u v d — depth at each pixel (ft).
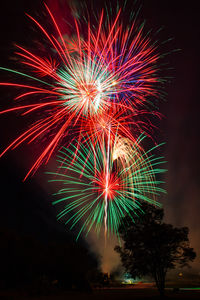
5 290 155.43
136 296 143.33
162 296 126.31
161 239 125.18
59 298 139.95
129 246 128.16
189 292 165.58
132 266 128.98
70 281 191.72
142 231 126.52
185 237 127.54
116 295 156.04
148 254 127.44
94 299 132.67
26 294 151.53
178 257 128.57
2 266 165.68
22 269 170.30
